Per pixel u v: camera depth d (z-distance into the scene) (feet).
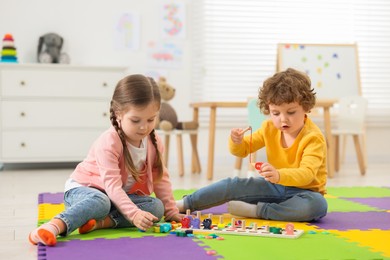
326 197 8.08
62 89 13.03
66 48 13.94
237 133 6.19
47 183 10.25
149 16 14.29
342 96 14.78
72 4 13.96
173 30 14.43
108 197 5.21
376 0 15.64
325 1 15.44
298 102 5.77
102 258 4.08
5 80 12.80
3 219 6.30
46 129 13.00
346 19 15.53
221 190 6.08
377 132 15.56
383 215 6.31
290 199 5.87
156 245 4.49
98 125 13.21
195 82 14.75
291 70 6.03
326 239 4.80
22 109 12.89
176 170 13.25
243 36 15.03
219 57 14.92
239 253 4.23
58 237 4.82
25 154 12.94
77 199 5.18
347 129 13.52
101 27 14.08
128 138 5.36
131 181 5.45
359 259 4.09
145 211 5.22
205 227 5.08
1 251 4.57
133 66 14.24
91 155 5.57
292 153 6.05
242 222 5.09
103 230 5.15
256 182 6.09
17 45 13.78
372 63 15.72
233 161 14.85
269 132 6.24
